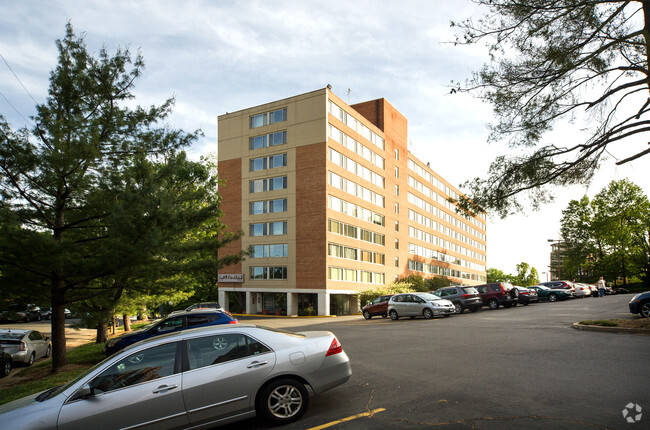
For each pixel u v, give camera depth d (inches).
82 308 549.6
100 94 526.6
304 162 1793.8
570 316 756.6
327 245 1723.7
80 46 527.5
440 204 3189.0
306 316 1664.6
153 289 550.3
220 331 238.7
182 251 542.6
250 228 1882.4
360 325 865.5
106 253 464.8
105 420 200.7
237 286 1878.7
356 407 253.1
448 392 271.6
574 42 462.9
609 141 481.1
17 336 709.9
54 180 468.4
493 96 501.0
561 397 245.8
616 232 2080.5
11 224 402.6
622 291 2023.9
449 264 3304.6
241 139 1951.3
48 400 204.7
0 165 453.1
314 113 1800.0
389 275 2253.9
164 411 210.2
